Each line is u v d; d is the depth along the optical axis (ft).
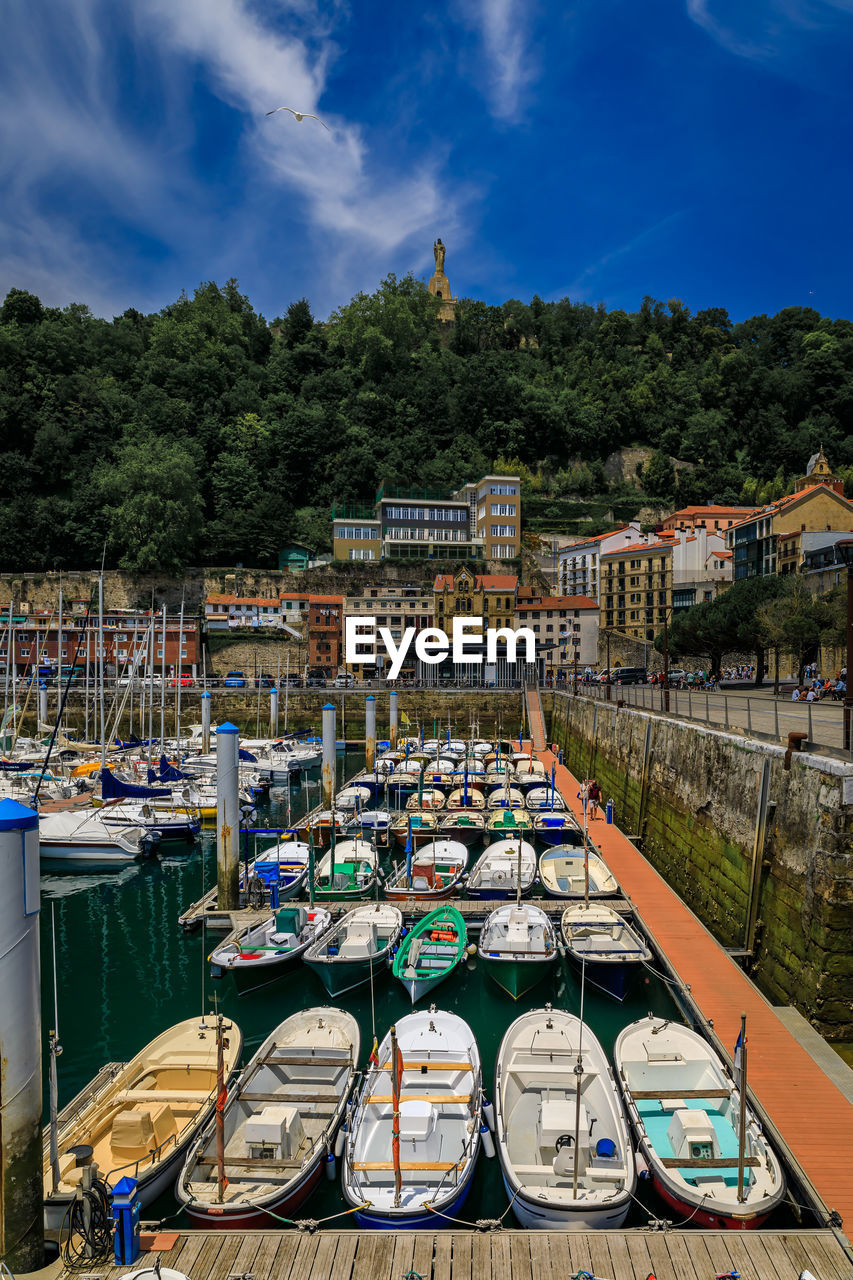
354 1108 50.98
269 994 77.00
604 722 169.27
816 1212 41.75
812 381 488.85
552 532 424.05
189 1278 37.78
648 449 491.72
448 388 482.28
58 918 101.14
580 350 554.05
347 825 128.47
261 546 373.40
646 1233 40.52
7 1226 37.32
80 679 274.16
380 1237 40.70
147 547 330.95
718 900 89.81
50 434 355.77
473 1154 46.68
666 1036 58.18
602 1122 50.24
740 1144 41.22
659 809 120.26
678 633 237.04
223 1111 45.88
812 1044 58.23
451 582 331.57
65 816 127.44
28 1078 37.83
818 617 175.63
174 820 132.46
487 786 162.30
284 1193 43.04
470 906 90.63
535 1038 58.54
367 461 418.10
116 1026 70.90
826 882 62.85
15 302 433.07
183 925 92.07
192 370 425.28
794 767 72.59
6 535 335.06
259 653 320.50
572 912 84.28
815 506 270.26
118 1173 44.80
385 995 75.51
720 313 612.70
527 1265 38.47
